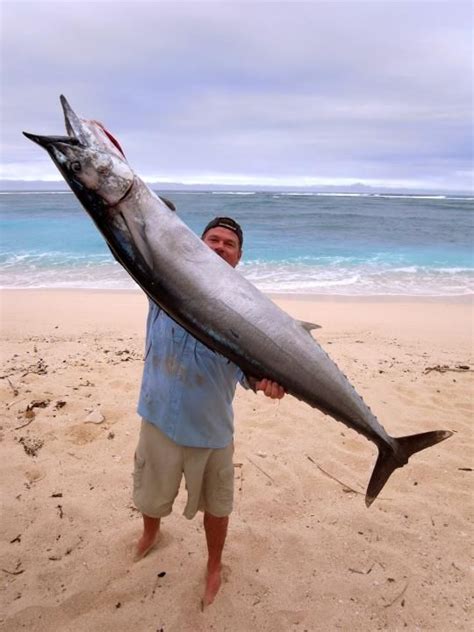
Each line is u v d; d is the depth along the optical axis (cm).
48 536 341
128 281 1290
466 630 278
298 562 325
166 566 318
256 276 1421
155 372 279
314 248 2027
